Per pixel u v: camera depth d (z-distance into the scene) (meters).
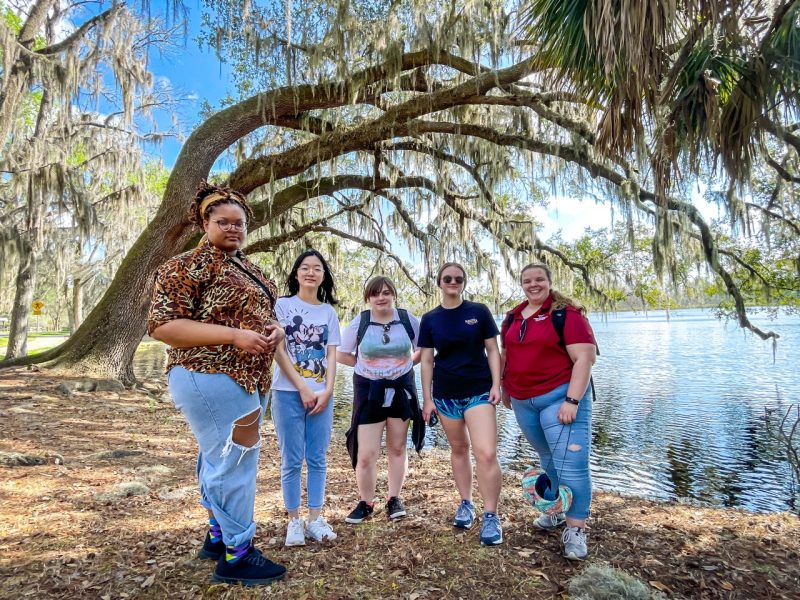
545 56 3.97
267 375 2.01
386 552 2.30
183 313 1.81
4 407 6.07
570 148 7.64
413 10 6.80
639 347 26.14
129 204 12.81
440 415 2.66
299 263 2.65
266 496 3.29
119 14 9.16
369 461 2.74
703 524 2.79
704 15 3.05
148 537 2.46
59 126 11.06
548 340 2.43
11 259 11.18
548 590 1.98
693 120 3.52
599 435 8.47
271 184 8.16
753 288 9.52
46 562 2.15
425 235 10.96
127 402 7.28
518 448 7.56
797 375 14.83
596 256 11.09
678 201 7.33
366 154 10.45
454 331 2.62
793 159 6.85
